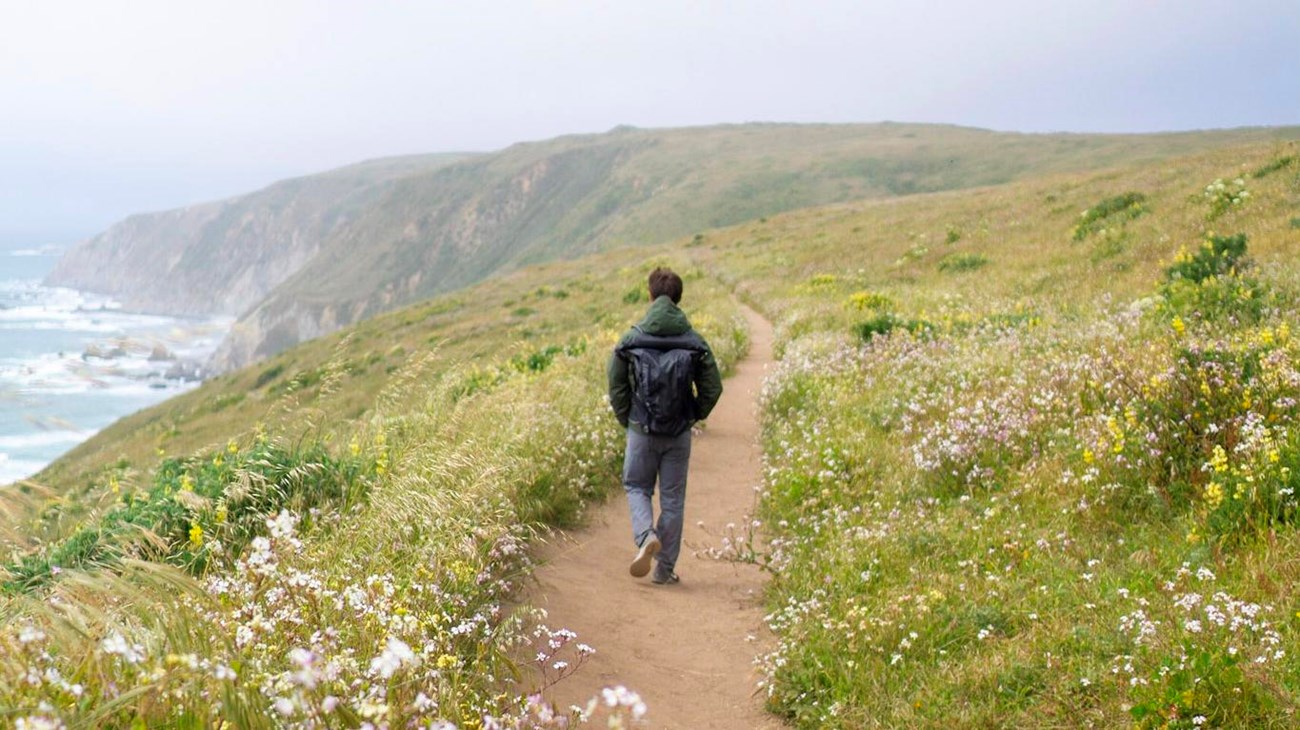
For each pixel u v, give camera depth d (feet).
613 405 21.84
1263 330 26.61
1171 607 14.39
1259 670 11.93
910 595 17.28
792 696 15.01
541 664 15.76
